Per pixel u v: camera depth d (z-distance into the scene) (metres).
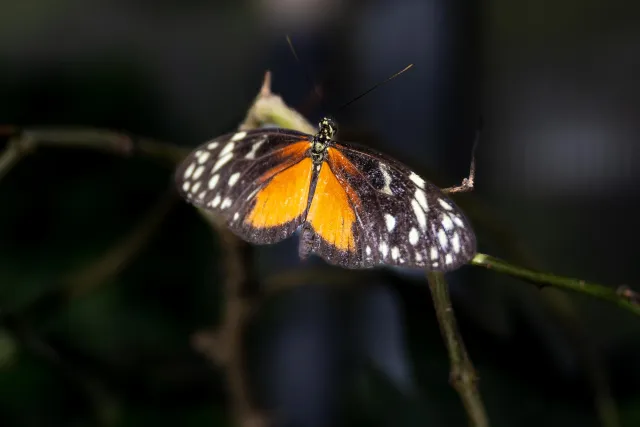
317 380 1.06
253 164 0.95
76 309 1.07
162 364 1.05
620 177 1.06
